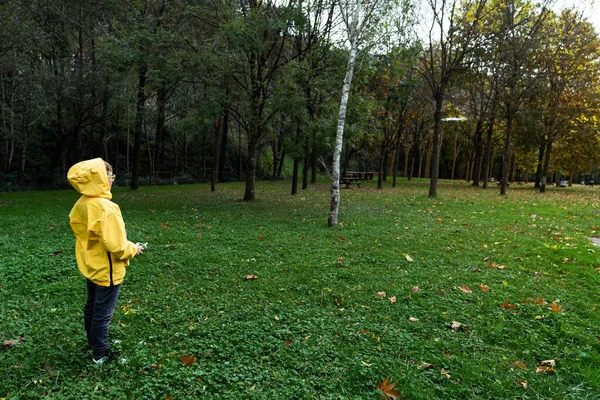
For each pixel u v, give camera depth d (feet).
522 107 79.51
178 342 12.49
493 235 29.66
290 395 9.95
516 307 15.83
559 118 80.79
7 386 9.94
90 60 72.38
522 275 20.06
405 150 152.97
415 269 20.86
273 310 15.23
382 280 18.93
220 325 13.69
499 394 10.37
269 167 123.34
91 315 11.19
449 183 113.19
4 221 32.45
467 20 57.77
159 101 61.98
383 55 43.86
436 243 26.78
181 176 99.14
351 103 43.96
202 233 28.89
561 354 12.44
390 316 14.89
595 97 76.69
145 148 105.91
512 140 93.56
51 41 60.08
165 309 15.08
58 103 74.28
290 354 11.91
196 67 40.06
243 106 55.01
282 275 19.43
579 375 11.28
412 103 84.33
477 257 23.40
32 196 57.16
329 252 24.07
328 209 44.19
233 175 114.11
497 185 110.63
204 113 41.01
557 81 76.64
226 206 45.80
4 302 15.39
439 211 43.62
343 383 10.59
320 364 11.43
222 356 11.68
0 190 67.15
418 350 12.45
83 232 10.48
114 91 63.87
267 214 39.47
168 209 42.16
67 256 21.79
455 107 100.63
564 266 21.59
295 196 60.34
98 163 10.48
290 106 40.60
